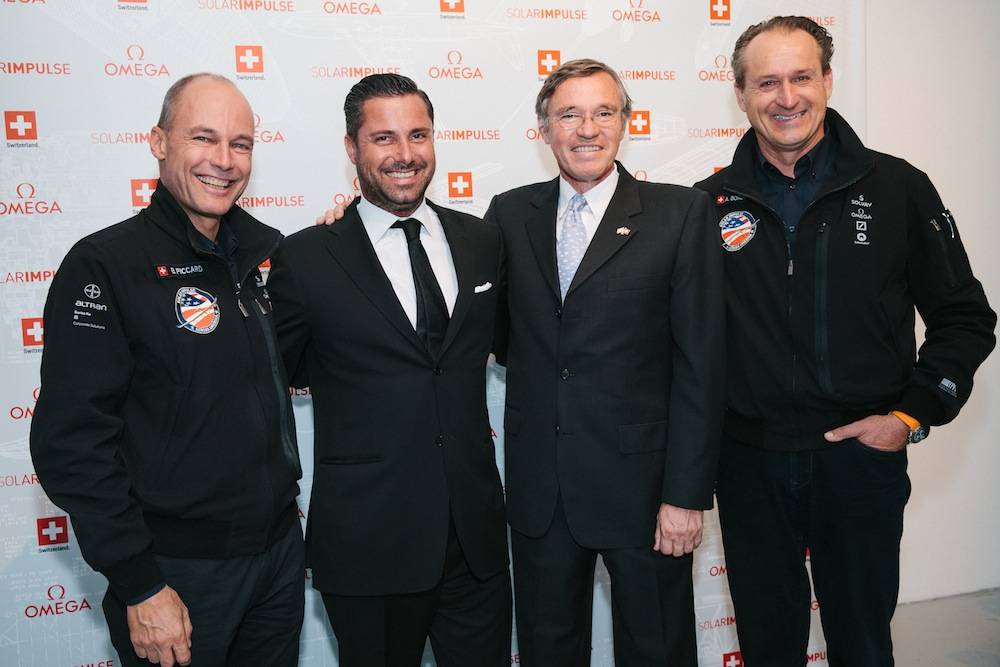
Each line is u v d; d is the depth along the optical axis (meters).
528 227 1.93
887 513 1.89
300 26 2.30
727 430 2.01
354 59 2.34
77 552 2.26
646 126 2.55
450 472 1.80
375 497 1.77
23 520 2.21
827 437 1.86
